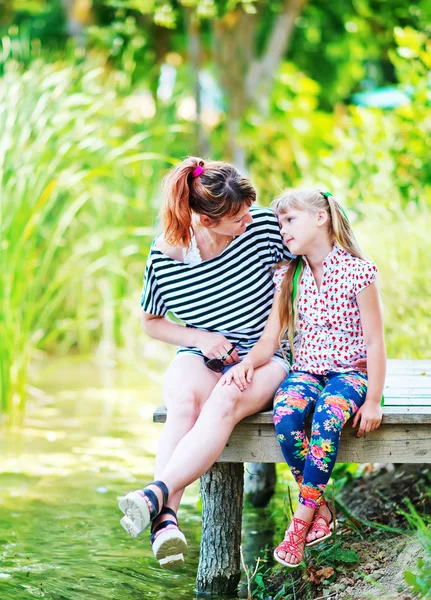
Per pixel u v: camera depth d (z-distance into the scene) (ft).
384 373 10.37
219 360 10.88
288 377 10.83
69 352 29.91
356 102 33.35
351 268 10.57
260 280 11.12
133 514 9.53
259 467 14.49
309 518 10.05
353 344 10.77
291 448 10.16
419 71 22.97
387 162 24.26
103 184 28.32
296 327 10.95
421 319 17.99
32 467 16.35
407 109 23.31
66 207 26.08
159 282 11.17
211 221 10.43
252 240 11.03
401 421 10.37
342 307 10.66
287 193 10.93
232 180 10.38
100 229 28.07
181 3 29.37
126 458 17.06
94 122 27.58
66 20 36.73
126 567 11.79
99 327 30.66
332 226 10.73
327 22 38.81
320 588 10.53
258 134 34.14
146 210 29.60
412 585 9.46
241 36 34.47
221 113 35.88
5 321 20.95
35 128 22.44
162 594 10.95
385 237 20.56
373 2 33.50
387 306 18.89
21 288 21.52
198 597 10.87
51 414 20.92
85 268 27.35
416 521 11.70
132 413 21.11
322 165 30.19
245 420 10.52
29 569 11.60
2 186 21.13
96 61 30.14
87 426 19.71
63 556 12.12
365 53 40.55
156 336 11.44
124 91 30.45
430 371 13.56
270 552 12.29
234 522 11.00
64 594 10.82
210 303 11.12
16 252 21.07
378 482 14.16
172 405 10.50
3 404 21.08
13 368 21.20
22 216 21.11
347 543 11.45
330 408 10.12
